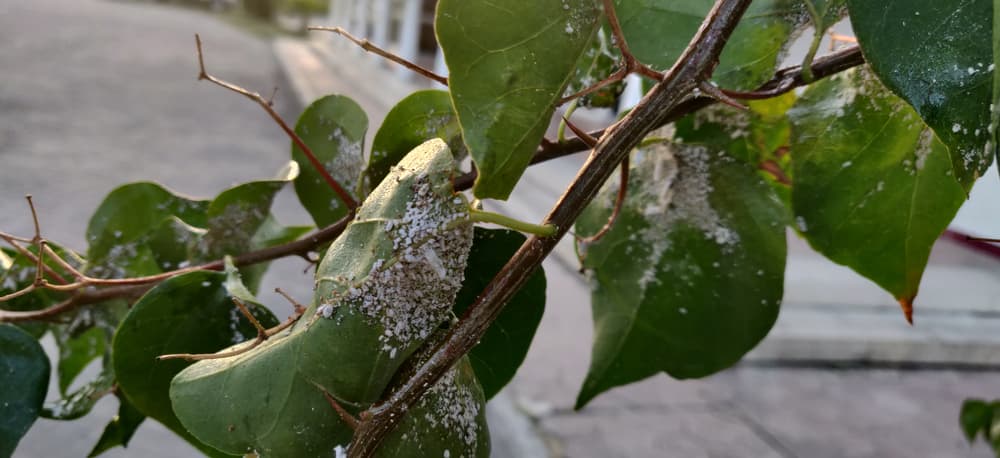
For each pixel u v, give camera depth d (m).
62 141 1.48
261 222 0.22
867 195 0.20
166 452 0.69
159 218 0.22
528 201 1.20
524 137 0.12
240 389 0.14
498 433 0.75
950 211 0.20
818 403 0.89
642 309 0.21
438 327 0.14
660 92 0.14
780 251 0.20
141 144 1.55
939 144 0.19
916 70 0.13
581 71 0.18
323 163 0.20
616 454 0.74
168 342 0.18
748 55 0.17
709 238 0.20
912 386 0.97
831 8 0.16
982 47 0.13
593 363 0.21
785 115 0.21
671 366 0.21
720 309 0.20
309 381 0.14
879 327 1.05
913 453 0.81
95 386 0.20
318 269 0.14
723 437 0.79
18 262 0.22
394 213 0.13
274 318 0.18
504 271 0.13
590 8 0.13
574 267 1.11
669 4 0.17
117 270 0.23
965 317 1.11
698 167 0.21
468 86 0.12
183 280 0.18
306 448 0.14
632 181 0.21
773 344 0.99
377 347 0.13
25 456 0.65
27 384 0.18
